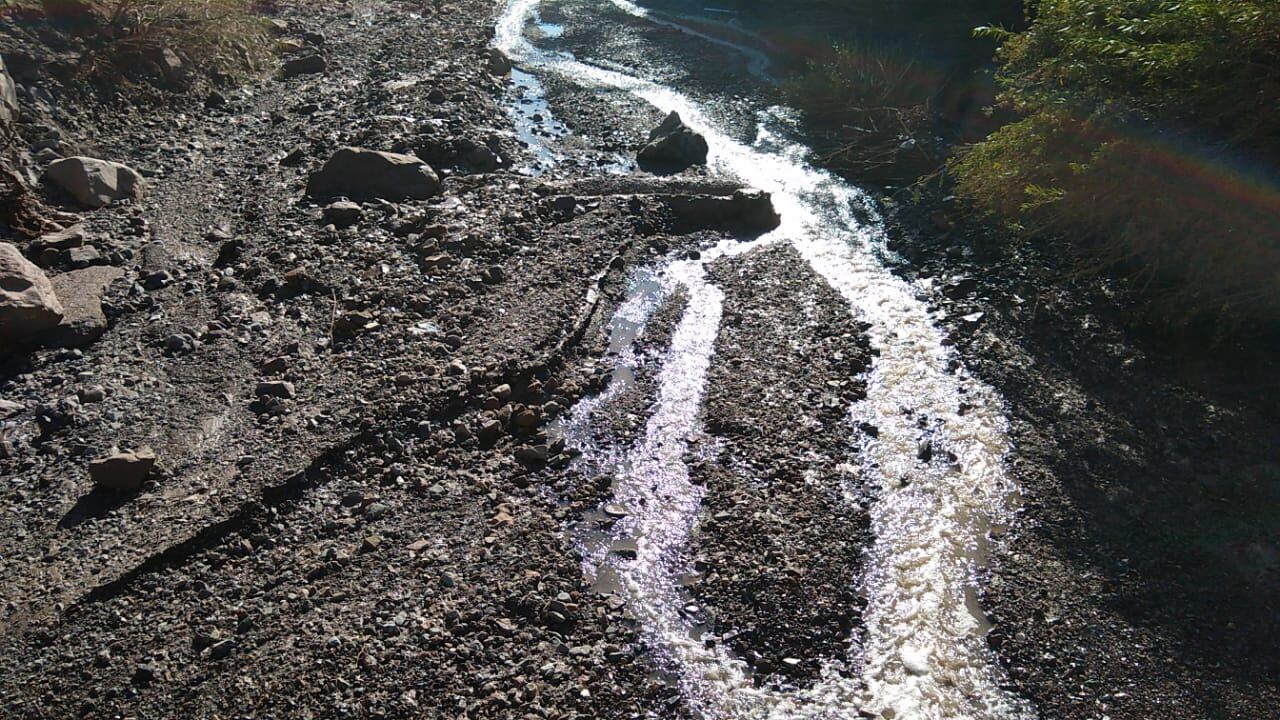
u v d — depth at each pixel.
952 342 7.66
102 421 6.20
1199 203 6.90
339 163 9.32
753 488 6.11
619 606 5.23
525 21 18.00
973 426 6.71
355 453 6.11
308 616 4.97
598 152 11.29
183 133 10.37
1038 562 5.56
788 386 7.14
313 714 4.44
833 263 8.97
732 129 12.21
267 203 9.07
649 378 7.23
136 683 4.57
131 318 7.26
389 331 7.32
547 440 6.52
